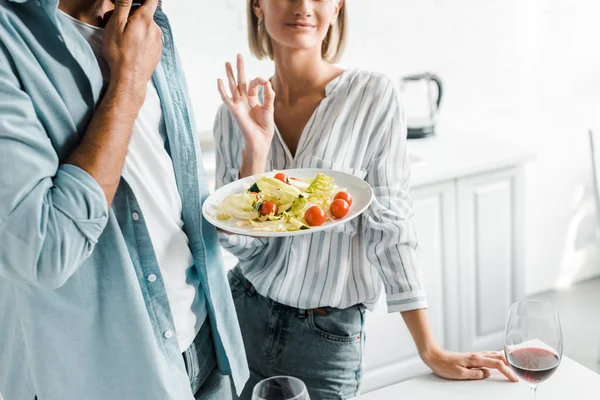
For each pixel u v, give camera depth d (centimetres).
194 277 137
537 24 317
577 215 348
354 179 150
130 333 121
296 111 178
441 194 266
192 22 268
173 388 126
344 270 172
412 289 163
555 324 123
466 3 305
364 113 172
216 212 140
